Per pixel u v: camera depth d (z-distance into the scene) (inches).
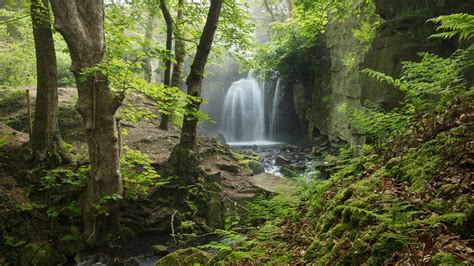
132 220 318.0
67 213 294.8
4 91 504.4
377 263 96.5
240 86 1067.9
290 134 912.3
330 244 122.5
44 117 319.3
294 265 128.0
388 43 315.3
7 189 293.3
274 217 229.1
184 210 346.9
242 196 385.4
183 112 330.6
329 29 645.9
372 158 186.1
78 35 270.5
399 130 191.8
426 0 306.3
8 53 602.5
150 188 347.3
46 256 267.7
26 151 315.0
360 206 125.3
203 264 184.2
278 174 530.3
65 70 661.3
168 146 454.3
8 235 266.1
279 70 735.7
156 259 289.1
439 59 197.3
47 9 305.4
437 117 158.6
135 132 488.1
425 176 125.0
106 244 300.8
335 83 618.2
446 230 93.2
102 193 292.0
